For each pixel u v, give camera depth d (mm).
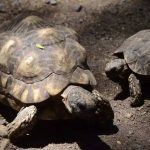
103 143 5508
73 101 5074
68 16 8250
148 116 5977
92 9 8406
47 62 5539
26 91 5449
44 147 5449
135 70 6145
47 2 8617
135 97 6074
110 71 6262
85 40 7590
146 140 5586
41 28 6059
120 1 8602
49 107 5438
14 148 5449
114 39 7594
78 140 5551
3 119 5914
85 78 5523
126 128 5770
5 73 5750
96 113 5312
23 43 5824
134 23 8000
